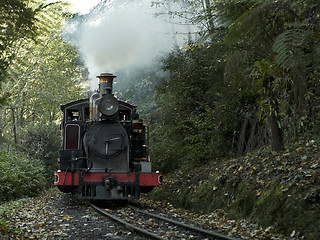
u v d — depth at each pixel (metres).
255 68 6.69
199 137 11.86
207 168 10.67
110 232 6.01
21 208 9.48
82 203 10.46
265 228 6.04
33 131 22.66
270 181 6.91
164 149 14.80
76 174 9.66
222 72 9.17
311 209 5.44
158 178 9.90
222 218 7.24
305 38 4.18
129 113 11.19
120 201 10.78
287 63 4.00
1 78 2.50
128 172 9.77
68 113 11.05
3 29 2.43
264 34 5.46
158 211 8.74
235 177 8.08
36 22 2.46
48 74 23.31
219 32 6.05
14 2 2.36
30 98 25.36
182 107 13.05
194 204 9.09
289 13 5.01
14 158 15.26
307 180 5.94
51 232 5.95
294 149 7.85
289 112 8.58
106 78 10.42
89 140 9.91
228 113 10.81
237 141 11.34
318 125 8.01
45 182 17.67
